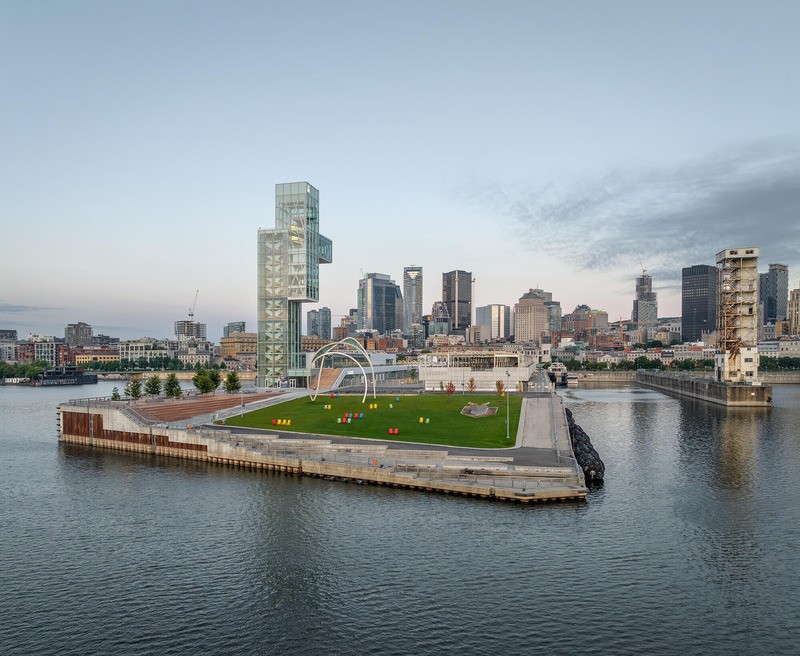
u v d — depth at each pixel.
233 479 92.81
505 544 62.94
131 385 162.62
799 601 51.56
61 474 99.19
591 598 51.75
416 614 49.44
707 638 45.91
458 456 91.56
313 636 46.66
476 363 198.88
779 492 85.62
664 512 74.81
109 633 47.75
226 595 53.59
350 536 65.88
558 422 122.38
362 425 118.31
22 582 56.97
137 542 66.44
